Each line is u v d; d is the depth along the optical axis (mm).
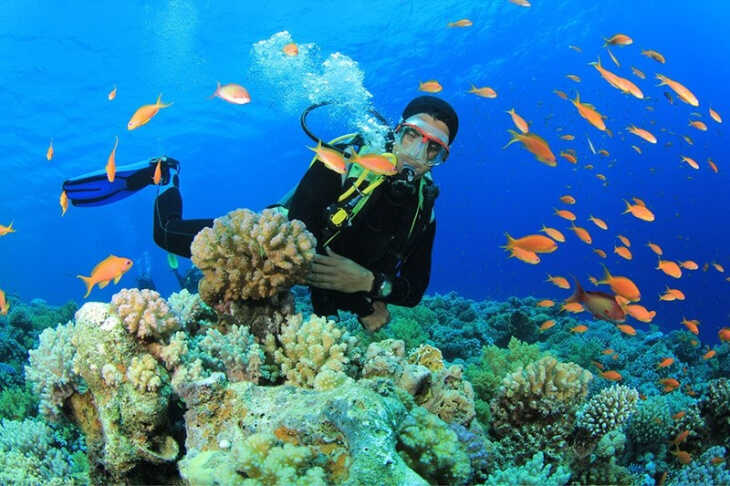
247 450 1768
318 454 1818
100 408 2307
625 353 9742
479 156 75375
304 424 1921
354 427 1794
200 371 2375
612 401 3350
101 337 2289
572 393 3311
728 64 67000
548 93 55625
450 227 104938
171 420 2471
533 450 3297
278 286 3076
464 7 36312
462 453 2051
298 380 2686
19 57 35906
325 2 34750
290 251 2941
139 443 2248
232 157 61375
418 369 2873
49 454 2914
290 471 1657
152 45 37531
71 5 32812
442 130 3682
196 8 34281
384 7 35531
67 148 46000
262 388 2318
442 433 2082
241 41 37969
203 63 39656
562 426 3314
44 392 2633
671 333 10992
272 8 35156
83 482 2682
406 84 46406
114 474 2291
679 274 6938
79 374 2357
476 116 59281
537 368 3412
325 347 2750
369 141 3785
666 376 8180
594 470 3449
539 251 4734
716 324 41844
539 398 3307
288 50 4035
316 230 3623
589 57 52531
